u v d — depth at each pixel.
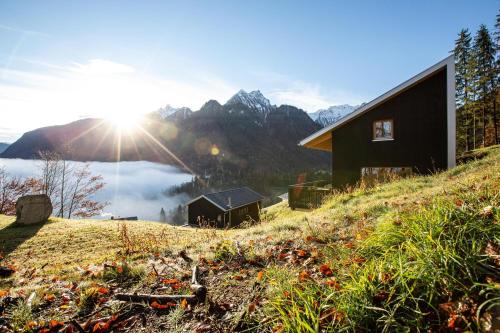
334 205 8.42
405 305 2.14
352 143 14.55
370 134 14.07
